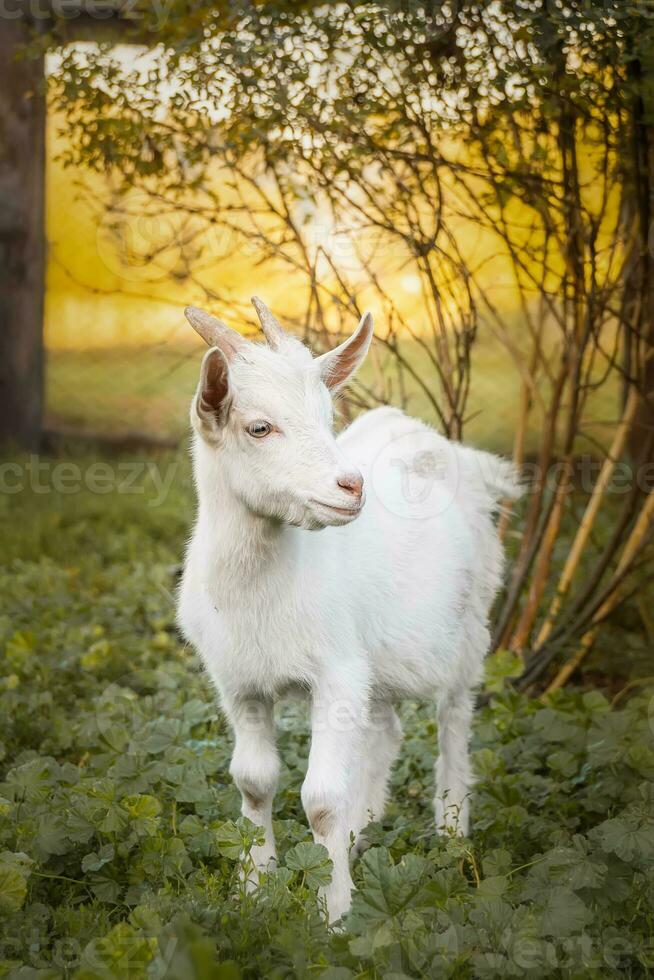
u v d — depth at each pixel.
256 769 3.34
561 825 3.69
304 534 3.25
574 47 4.18
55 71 4.91
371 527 3.59
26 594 6.36
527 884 3.03
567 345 5.05
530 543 5.23
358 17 4.04
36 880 3.22
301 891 3.05
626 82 4.18
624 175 4.70
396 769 4.39
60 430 10.20
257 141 4.67
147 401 10.31
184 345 10.34
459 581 3.87
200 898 3.04
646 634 5.89
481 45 4.25
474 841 3.67
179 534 7.69
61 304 10.22
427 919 2.83
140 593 6.47
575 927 2.77
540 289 4.90
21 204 9.47
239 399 3.06
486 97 4.39
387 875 2.91
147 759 4.04
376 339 5.03
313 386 3.09
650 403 5.38
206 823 3.63
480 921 2.81
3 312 9.60
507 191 4.67
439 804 3.90
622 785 3.71
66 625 5.84
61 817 3.33
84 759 4.20
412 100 4.54
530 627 5.32
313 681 3.31
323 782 3.19
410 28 4.14
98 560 7.16
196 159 4.79
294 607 3.23
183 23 4.46
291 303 6.59
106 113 4.84
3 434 9.75
